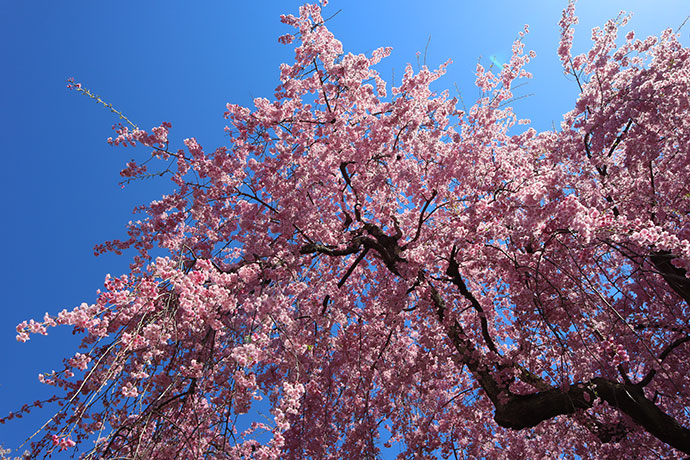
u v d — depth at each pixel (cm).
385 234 743
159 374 519
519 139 798
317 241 739
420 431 680
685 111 642
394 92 756
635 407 566
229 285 530
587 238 434
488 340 663
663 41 698
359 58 677
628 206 672
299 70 687
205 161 653
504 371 609
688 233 451
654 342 662
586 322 613
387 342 723
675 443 550
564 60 757
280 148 688
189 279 451
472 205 600
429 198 702
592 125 666
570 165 666
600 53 736
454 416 740
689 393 604
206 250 662
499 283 754
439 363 751
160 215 654
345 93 719
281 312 523
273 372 618
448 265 712
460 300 759
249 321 510
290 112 710
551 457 739
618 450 620
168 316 479
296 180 704
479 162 663
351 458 691
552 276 621
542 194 474
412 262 633
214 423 501
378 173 742
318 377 687
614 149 759
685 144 654
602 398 583
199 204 664
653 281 671
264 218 654
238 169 684
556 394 591
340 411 750
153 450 484
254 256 582
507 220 543
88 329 424
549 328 595
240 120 695
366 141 732
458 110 776
